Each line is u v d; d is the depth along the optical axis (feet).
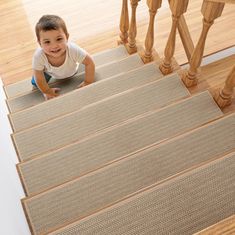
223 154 4.70
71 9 10.94
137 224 4.22
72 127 6.41
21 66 9.70
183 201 4.33
